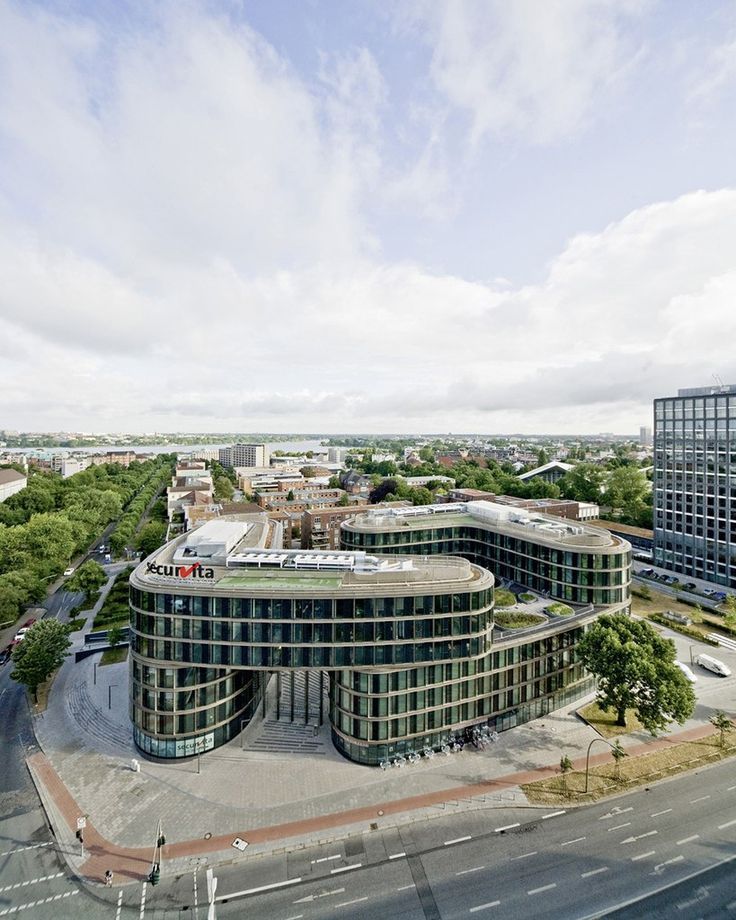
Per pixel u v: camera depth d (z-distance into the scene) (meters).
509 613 73.38
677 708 56.72
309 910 40.62
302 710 70.12
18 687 77.62
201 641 59.19
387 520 110.81
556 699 70.06
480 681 63.00
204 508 166.75
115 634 88.94
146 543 140.00
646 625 65.19
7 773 57.94
